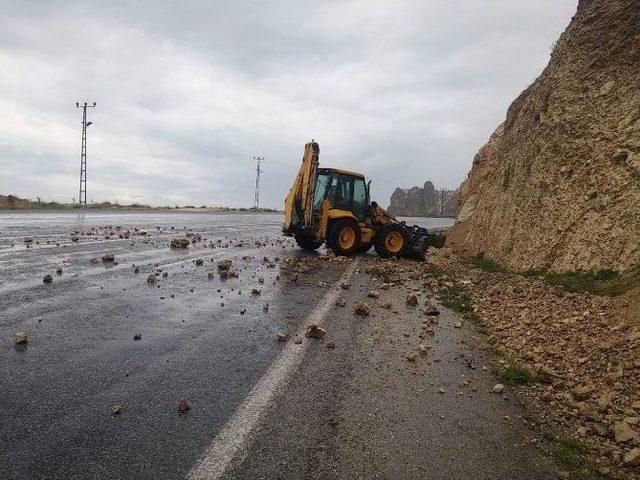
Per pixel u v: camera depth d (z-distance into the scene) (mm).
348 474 2594
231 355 4262
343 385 3824
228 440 2805
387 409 3477
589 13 11453
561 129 10094
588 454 3096
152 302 5949
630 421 3449
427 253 16828
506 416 3561
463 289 8797
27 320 4770
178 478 2406
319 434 2994
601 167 8414
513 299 7438
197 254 10938
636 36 9500
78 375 3543
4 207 27891
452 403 3709
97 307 5473
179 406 3121
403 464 2758
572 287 7156
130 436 2758
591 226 8023
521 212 10891
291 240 17391
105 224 18516
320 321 5727
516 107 16188
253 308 6113
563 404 3852
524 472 2814
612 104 9062
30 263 7910
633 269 6574
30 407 3004
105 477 2367
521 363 4777
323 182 13781
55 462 2455
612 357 4484
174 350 4266
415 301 7266
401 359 4633
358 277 9570
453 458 2889
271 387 3617
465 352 5062
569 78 10742
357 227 13672
